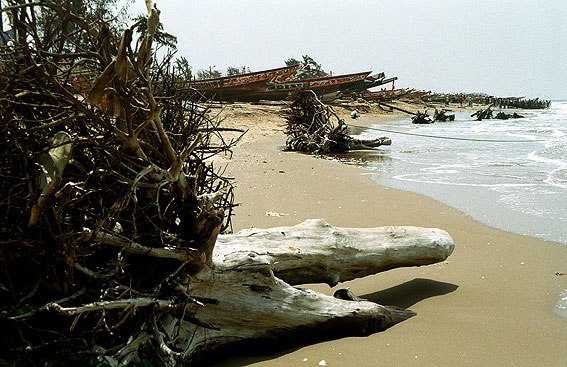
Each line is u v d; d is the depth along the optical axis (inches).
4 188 109.8
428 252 186.4
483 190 396.8
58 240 108.1
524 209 327.0
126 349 111.7
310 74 2883.9
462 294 183.8
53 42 121.1
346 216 297.3
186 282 124.9
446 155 665.6
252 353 142.6
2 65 118.8
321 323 145.2
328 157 632.4
